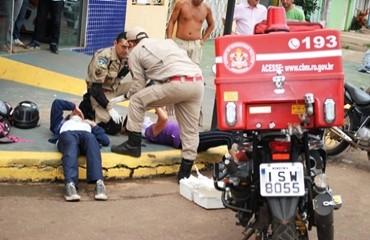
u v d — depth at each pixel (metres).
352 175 7.98
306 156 4.47
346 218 6.30
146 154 7.04
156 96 6.54
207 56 16.06
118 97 7.63
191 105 6.66
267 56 4.35
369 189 7.43
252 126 4.36
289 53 4.34
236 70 4.35
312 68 4.34
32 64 10.55
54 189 6.35
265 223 4.55
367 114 8.17
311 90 4.32
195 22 9.00
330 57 4.32
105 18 13.19
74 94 10.00
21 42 11.50
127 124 6.84
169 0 15.71
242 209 4.71
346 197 7.02
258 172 4.53
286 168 4.31
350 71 17.45
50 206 5.91
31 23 12.41
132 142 6.86
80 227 5.51
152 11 14.77
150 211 6.04
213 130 7.57
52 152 6.62
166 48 6.57
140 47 6.64
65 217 5.70
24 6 11.27
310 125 4.36
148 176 6.99
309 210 4.60
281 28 4.62
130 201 6.26
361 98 8.16
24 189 6.25
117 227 5.59
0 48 10.87
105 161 6.72
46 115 8.24
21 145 6.78
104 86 7.64
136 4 14.17
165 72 6.48
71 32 12.45
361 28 39.38
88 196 6.27
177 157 7.18
